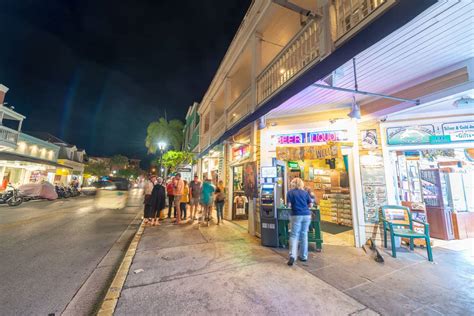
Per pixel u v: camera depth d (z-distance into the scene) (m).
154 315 2.37
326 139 5.54
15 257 4.18
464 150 5.79
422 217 5.13
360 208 5.05
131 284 3.05
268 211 4.98
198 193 8.06
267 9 5.44
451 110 4.56
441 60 3.32
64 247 4.90
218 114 13.14
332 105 5.41
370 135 5.20
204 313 2.42
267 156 6.11
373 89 4.40
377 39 2.29
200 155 12.96
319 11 3.44
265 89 5.38
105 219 8.49
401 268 3.71
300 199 4.04
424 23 2.45
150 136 23.03
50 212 9.88
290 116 6.02
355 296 2.79
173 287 2.98
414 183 5.98
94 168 37.94
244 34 6.77
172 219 8.23
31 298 2.81
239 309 2.50
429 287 3.04
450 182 5.63
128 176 52.88
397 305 2.60
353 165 5.23
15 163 17.20
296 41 4.23
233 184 8.49
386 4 2.31
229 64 8.26
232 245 4.93
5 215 8.66
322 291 2.91
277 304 2.60
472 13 2.28
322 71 3.05
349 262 3.98
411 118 4.88
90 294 2.96
